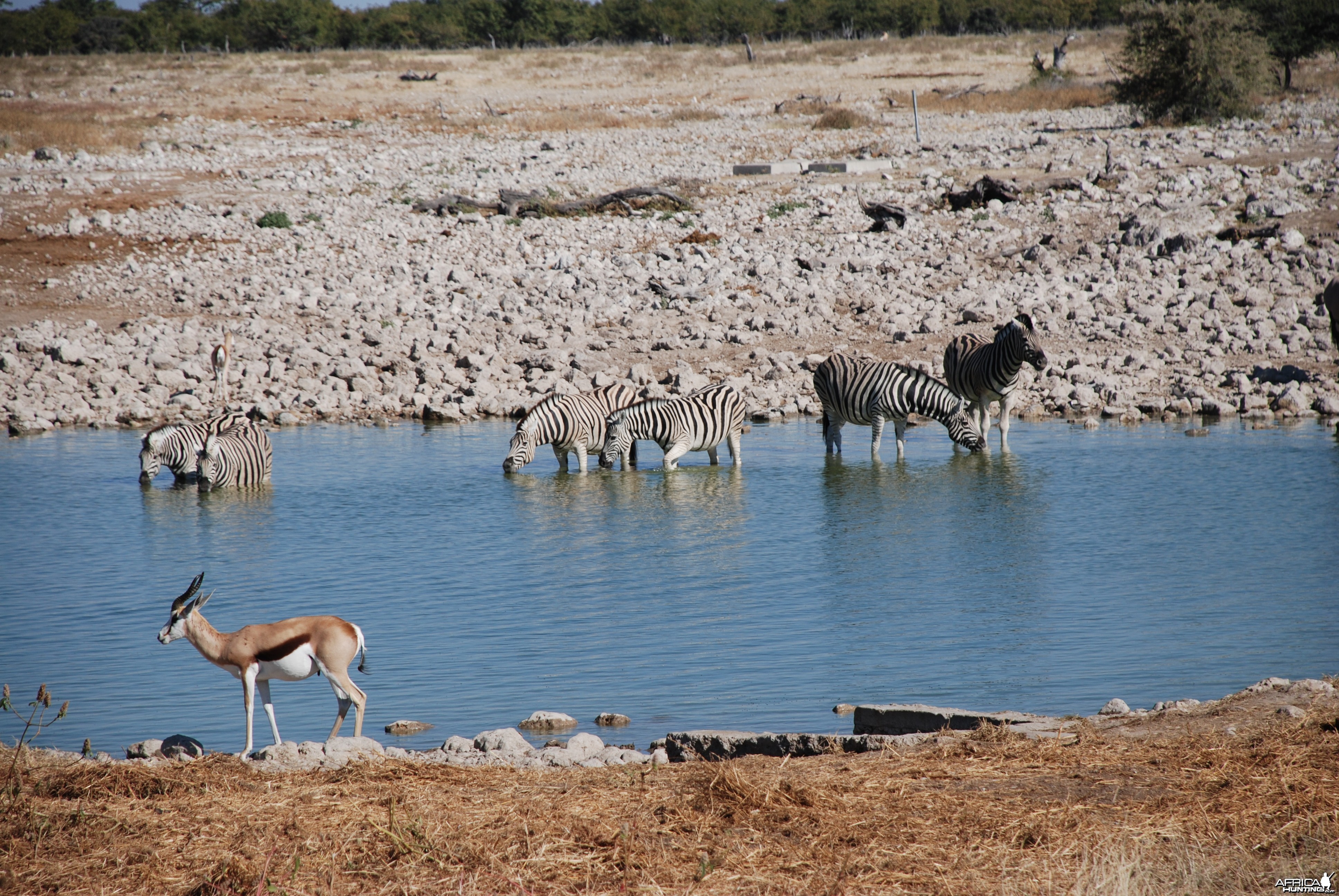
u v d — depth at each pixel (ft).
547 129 346.54
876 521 96.53
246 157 299.17
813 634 69.62
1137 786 42.98
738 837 39.88
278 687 65.57
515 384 158.30
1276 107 304.91
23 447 134.72
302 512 104.12
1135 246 189.26
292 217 234.58
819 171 263.90
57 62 506.89
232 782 45.85
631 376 155.74
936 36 600.80
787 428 143.84
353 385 158.51
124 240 218.79
